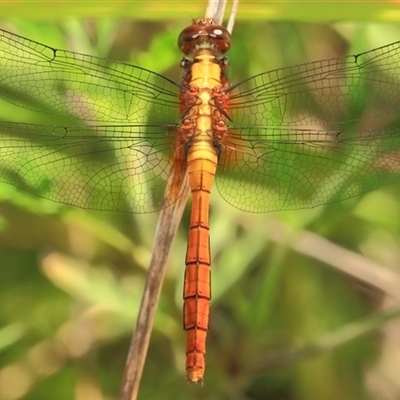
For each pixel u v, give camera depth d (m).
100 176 0.48
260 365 0.50
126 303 0.50
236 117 0.49
